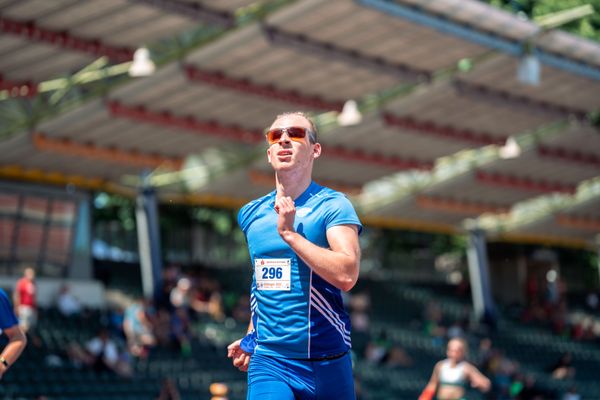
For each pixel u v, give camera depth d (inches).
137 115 3041.3
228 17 2512.3
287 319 537.0
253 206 556.7
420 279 6422.2
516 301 6446.9
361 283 5280.5
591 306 6195.9
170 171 3966.5
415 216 4982.8
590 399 4274.1
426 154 3941.9
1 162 3376.0
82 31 2486.5
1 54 2509.8
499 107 3486.7
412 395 3528.5
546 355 4921.3
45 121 3129.9
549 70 3270.2
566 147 4180.6
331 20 2689.5
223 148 3804.1
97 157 3334.2
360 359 3826.3
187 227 5393.7
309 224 528.1
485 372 3540.8
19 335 789.2
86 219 3804.1
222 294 4266.7
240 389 3107.8
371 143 3769.7
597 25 3735.2
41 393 2453.2
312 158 548.4
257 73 2952.8
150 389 2765.7
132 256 5329.7
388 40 2849.4
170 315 3235.7
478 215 5068.9
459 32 2775.6
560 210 5354.3
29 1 2274.9
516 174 4431.6
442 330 4594.0
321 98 3166.8
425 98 3390.7
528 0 3718.0
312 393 538.0
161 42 2797.7
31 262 3634.4
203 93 3034.0
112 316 3206.2
